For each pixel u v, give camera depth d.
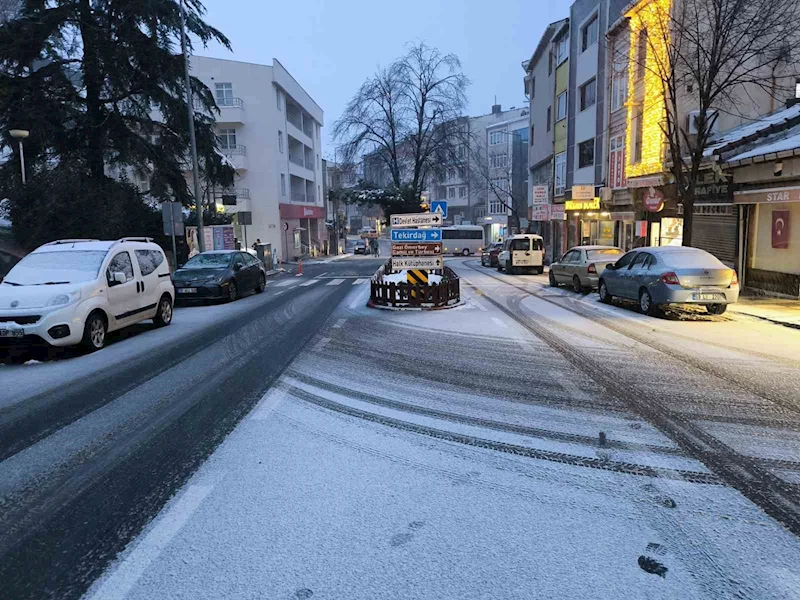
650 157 21.88
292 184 56.50
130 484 4.41
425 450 5.00
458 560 3.29
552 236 40.22
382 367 8.16
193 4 23.80
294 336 10.85
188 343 10.42
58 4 20.70
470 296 17.78
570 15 32.25
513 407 6.19
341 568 3.23
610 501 3.99
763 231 16.34
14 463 4.89
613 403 6.27
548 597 2.94
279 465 4.72
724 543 3.43
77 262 10.43
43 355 9.62
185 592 3.04
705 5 16.98
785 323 11.43
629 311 13.81
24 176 19.73
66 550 3.49
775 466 4.54
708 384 7.00
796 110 17.64
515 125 66.62
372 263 41.97
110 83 21.38
